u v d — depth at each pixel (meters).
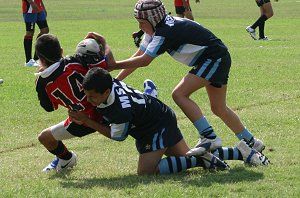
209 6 100.94
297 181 16.70
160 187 16.28
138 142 18.17
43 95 18.12
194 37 18.56
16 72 38.72
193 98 29.72
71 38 57.53
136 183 16.81
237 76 36.03
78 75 17.78
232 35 59.38
